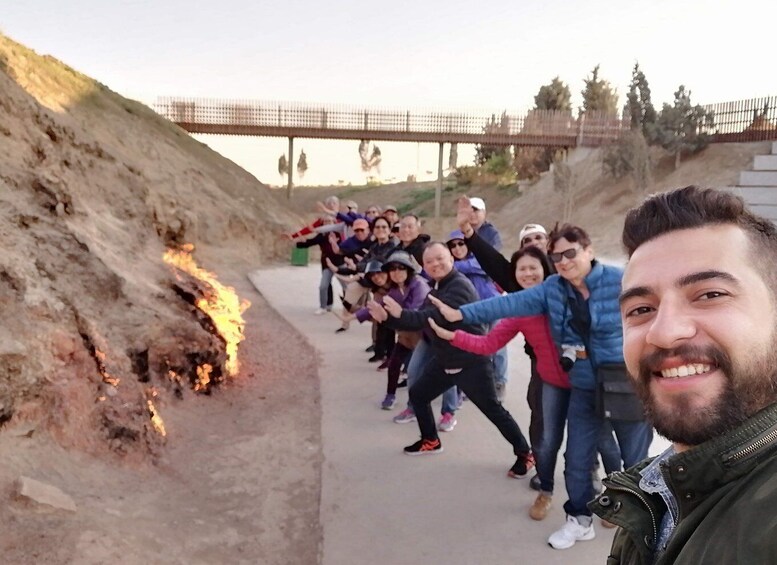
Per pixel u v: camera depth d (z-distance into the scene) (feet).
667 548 3.23
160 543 11.92
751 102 95.40
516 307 12.87
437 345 15.33
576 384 12.41
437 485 15.52
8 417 13.01
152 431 16.33
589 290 11.97
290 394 22.86
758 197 80.84
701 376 3.26
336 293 46.21
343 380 24.84
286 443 18.25
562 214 106.32
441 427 19.16
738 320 3.23
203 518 13.56
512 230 112.98
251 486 15.47
